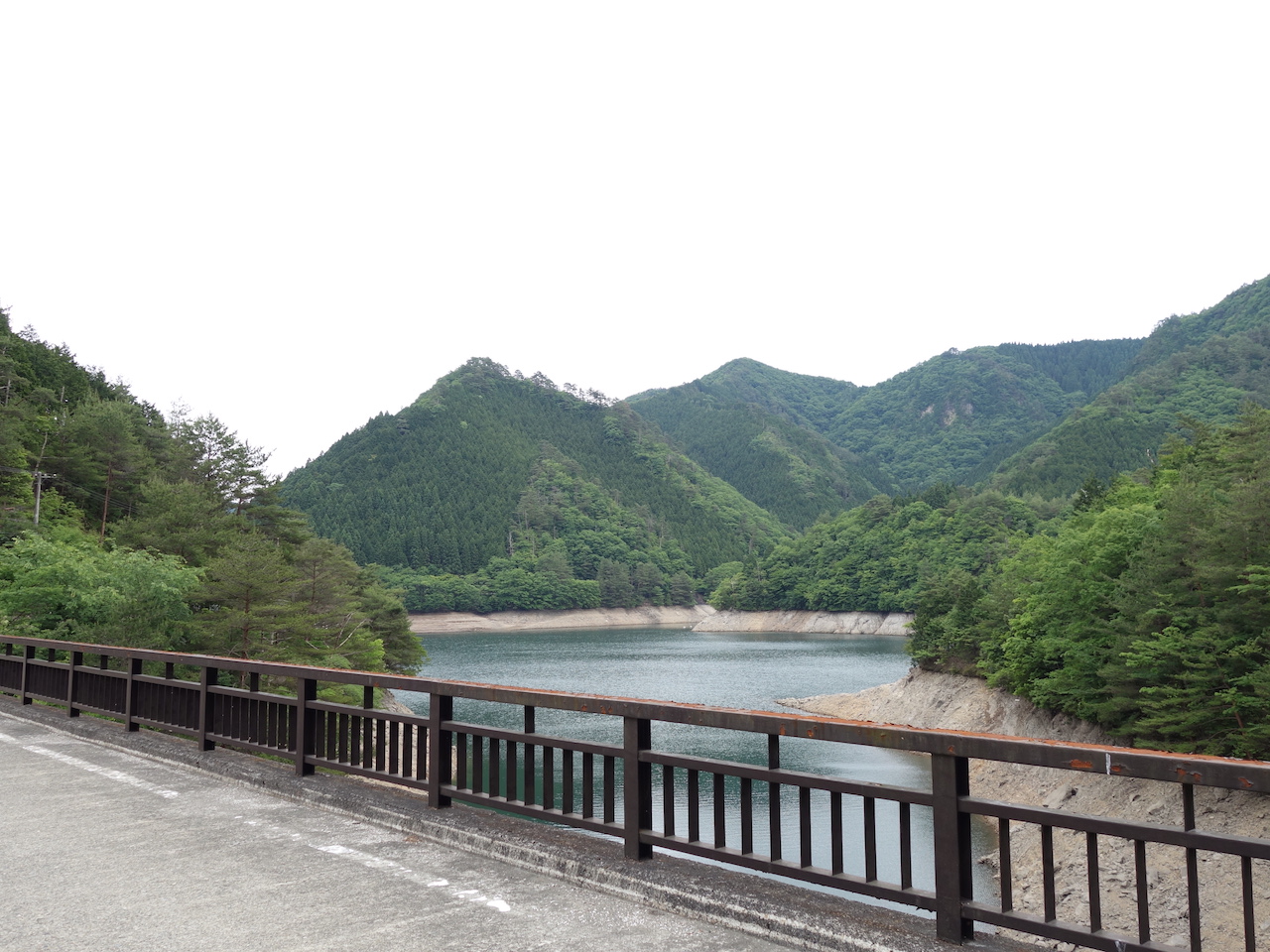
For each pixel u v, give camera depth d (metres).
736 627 171.25
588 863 4.91
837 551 168.50
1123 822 3.29
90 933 4.22
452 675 82.00
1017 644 40.50
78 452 58.56
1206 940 16.86
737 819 25.45
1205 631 28.38
